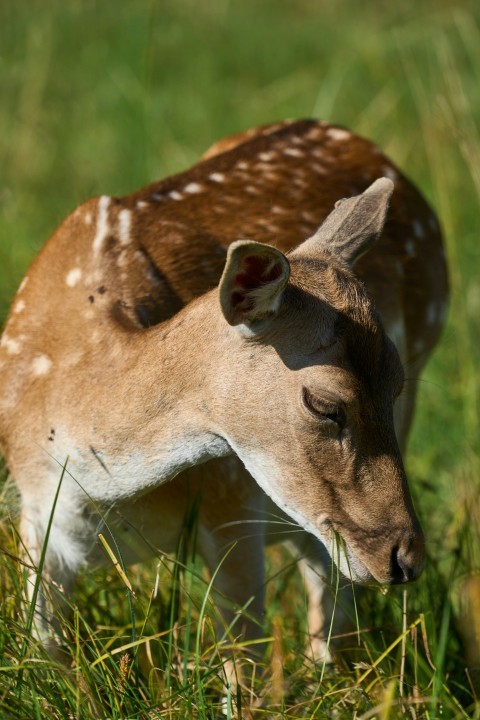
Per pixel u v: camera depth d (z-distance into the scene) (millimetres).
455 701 7949
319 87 21641
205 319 7930
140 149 17203
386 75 20688
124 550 8820
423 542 7773
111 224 9312
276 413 7641
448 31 21984
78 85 21000
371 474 7648
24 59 20984
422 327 11523
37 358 8859
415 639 8383
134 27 23078
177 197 9906
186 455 8016
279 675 7875
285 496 7809
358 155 11219
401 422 11016
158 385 7984
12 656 7934
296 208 10305
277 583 10258
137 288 8953
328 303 7715
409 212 11336
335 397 7500
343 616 9805
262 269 7430
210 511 8797
